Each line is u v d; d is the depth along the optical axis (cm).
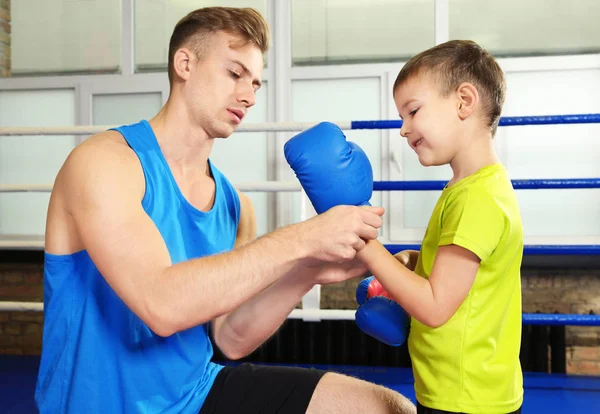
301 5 354
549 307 341
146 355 109
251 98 117
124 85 362
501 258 106
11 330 382
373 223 98
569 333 344
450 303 100
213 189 128
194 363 117
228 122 117
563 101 328
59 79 369
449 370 108
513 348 112
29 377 292
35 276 378
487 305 108
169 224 110
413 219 345
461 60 109
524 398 256
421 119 109
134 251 93
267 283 95
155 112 363
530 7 336
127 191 99
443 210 111
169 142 117
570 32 333
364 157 105
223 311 93
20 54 378
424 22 344
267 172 353
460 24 342
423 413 111
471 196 104
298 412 116
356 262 118
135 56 368
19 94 375
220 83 114
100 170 98
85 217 96
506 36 338
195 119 116
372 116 345
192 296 91
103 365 105
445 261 102
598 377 294
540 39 335
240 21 114
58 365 106
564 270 340
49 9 374
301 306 312
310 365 331
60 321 106
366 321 112
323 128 105
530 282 343
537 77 330
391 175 340
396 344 116
